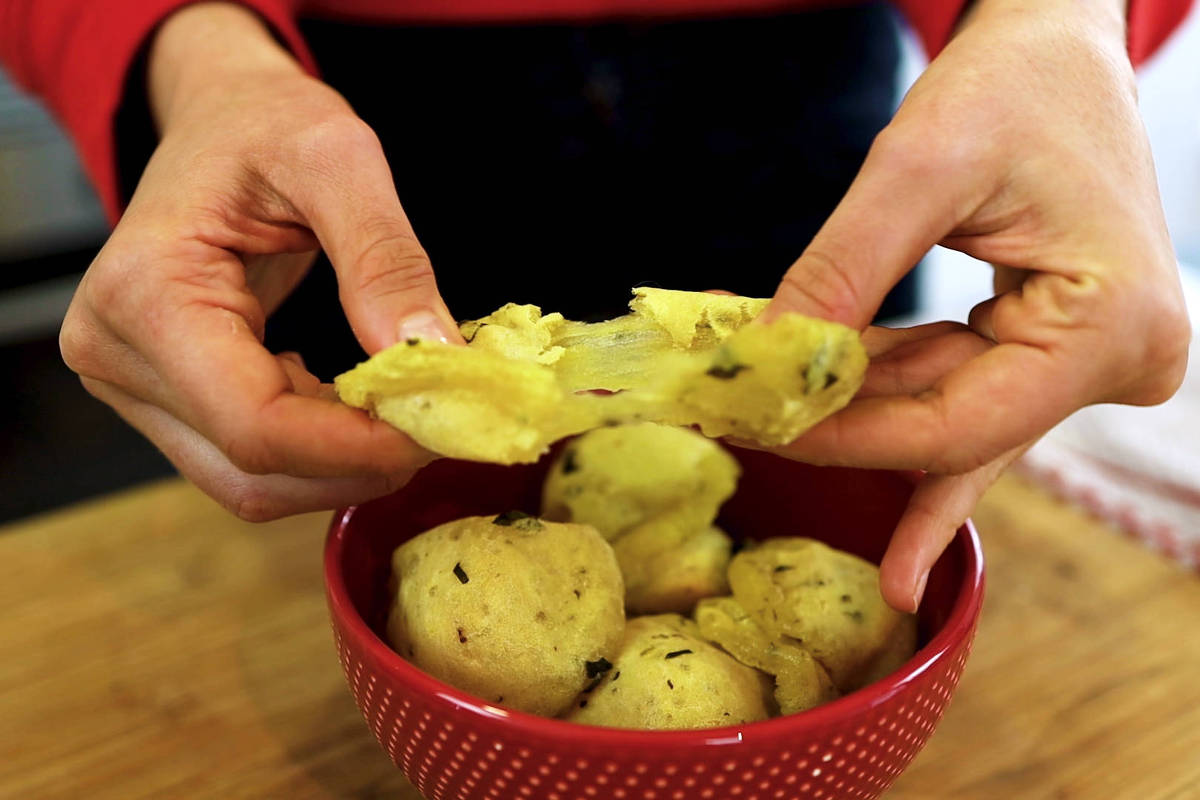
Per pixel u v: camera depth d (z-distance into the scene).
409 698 0.34
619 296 0.72
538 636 0.37
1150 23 0.51
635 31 0.62
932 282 1.05
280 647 0.46
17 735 0.42
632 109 0.64
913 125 0.35
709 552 0.43
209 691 0.44
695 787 0.32
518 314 0.38
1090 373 0.34
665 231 0.70
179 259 0.36
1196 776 0.41
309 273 0.65
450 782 0.35
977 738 0.42
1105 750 0.42
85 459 0.93
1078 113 0.36
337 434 0.34
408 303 0.35
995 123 0.35
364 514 0.40
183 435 0.39
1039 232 0.35
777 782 0.33
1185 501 0.53
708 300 0.38
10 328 1.06
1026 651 0.46
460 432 0.33
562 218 0.67
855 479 0.43
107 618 0.47
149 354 0.36
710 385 0.33
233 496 0.39
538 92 0.62
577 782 0.33
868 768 0.34
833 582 0.40
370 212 0.36
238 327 0.36
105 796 0.40
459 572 0.37
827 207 0.71
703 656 0.37
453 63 0.60
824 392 0.32
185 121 0.42
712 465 0.44
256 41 0.46
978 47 0.37
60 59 0.50
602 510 0.44
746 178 0.68
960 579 0.38
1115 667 0.45
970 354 0.37
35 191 1.01
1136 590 0.49
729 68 0.64
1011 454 0.39
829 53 0.66
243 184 0.38
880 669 0.40
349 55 0.60
